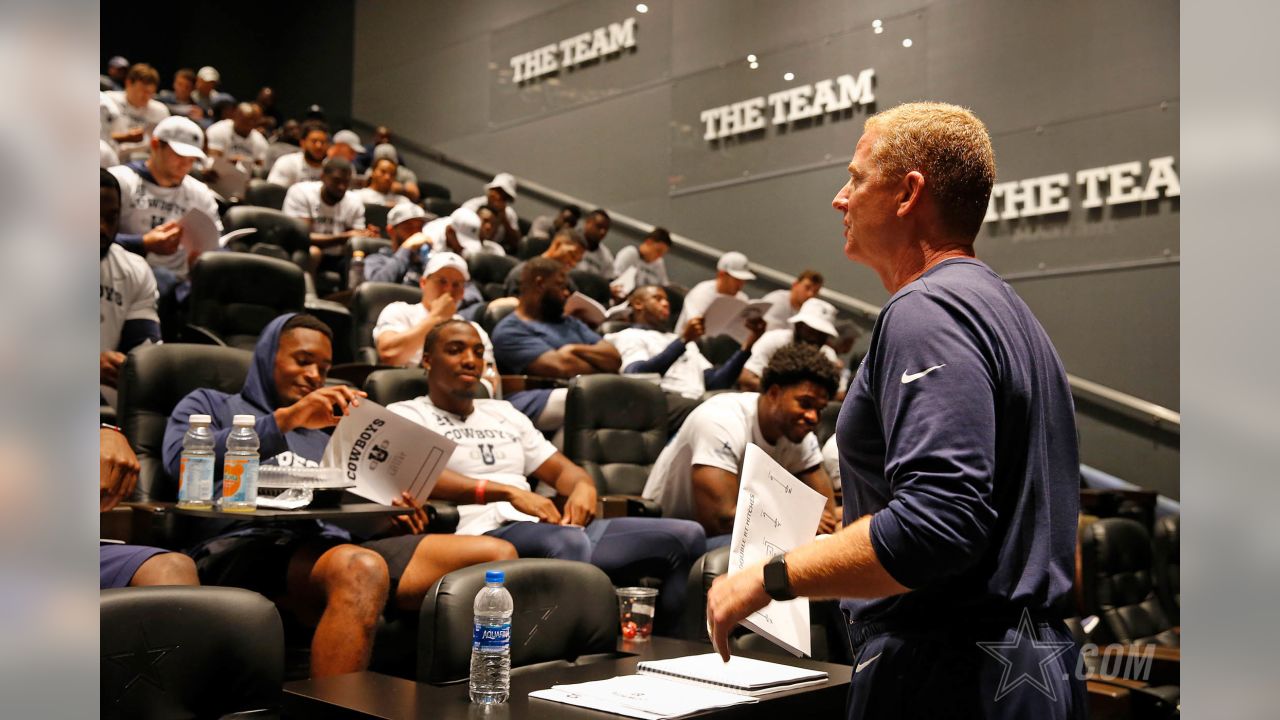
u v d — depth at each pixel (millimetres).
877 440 1201
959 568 1031
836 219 6820
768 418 3010
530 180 8898
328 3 11289
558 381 4125
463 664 1619
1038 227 5992
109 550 1942
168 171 4473
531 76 8961
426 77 10000
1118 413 5605
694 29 7766
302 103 11547
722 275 6434
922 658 1121
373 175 7438
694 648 1975
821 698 1590
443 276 4137
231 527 2391
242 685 1506
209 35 12047
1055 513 1176
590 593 1876
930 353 1089
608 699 1432
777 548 1412
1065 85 5945
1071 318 5828
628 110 8141
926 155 1235
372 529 2490
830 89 6918
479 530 2746
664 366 4648
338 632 2074
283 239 5590
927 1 6523
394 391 3135
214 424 2518
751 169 7320
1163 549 3908
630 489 3514
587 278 6285
